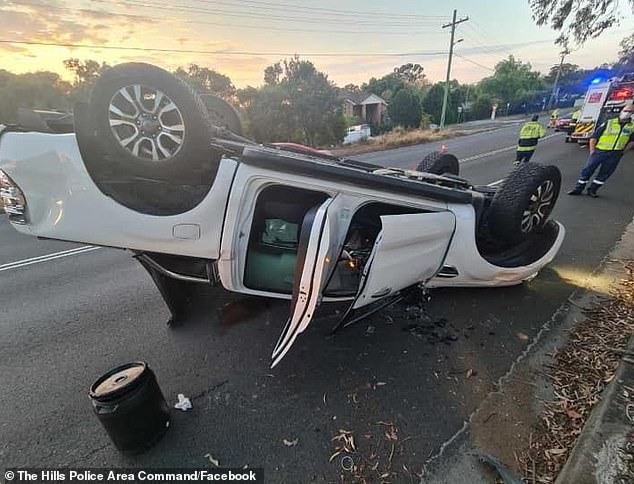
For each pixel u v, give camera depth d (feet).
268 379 7.89
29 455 6.26
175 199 7.68
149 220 7.32
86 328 10.00
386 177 7.88
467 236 9.16
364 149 57.52
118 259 15.38
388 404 7.11
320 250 6.49
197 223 7.46
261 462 6.02
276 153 7.82
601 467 5.38
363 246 9.25
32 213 6.95
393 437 6.38
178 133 7.06
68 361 8.68
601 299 10.46
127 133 6.91
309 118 61.82
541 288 11.28
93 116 6.63
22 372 8.31
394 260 7.50
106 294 12.03
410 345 8.86
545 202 10.61
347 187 7.59
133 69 6.57
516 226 10.16
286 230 8.61
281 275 8.46
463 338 9.05
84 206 7.06
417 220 7.77
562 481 5.27
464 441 6.24
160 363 8.48
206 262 8.11
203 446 6.32
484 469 5.74
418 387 7.54
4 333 9.84
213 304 10.47
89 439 6.56
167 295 9.37
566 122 59.93
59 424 6.88
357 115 147.23
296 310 6.83
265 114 59.00
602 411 6.39
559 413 6.70
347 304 10.28
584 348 8.40
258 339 9.26
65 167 6.91
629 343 8.28
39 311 10.99
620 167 30.55
